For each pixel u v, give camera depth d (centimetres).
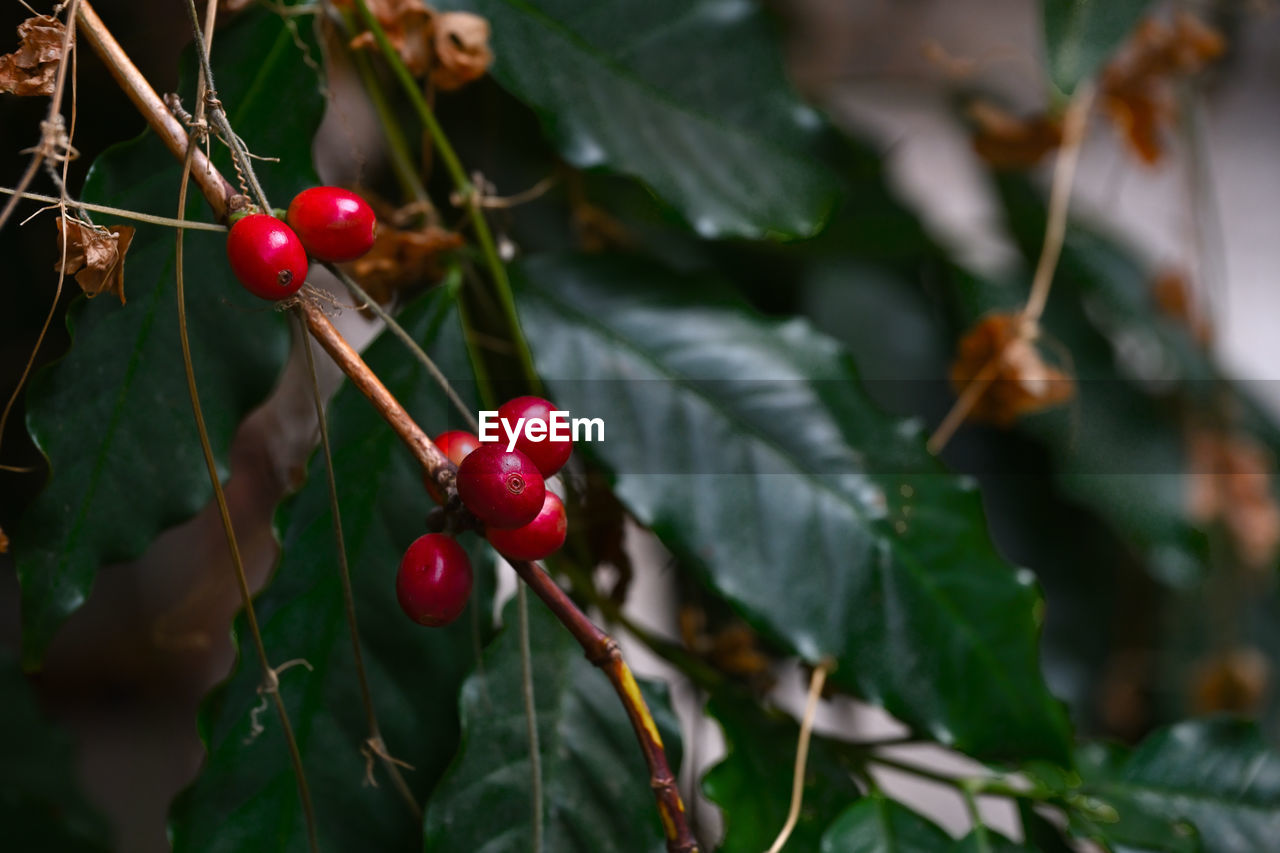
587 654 44
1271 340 138
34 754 67
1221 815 56
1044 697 54
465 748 51
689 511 54
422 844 51
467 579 43
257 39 52
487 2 54
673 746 52
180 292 45
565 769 51
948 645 54
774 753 55
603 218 67
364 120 68
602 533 58
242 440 70
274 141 51
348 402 52
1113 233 102
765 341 56
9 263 70
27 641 50
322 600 52
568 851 51
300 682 51
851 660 54
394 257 54
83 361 51
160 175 51
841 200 55
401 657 52
